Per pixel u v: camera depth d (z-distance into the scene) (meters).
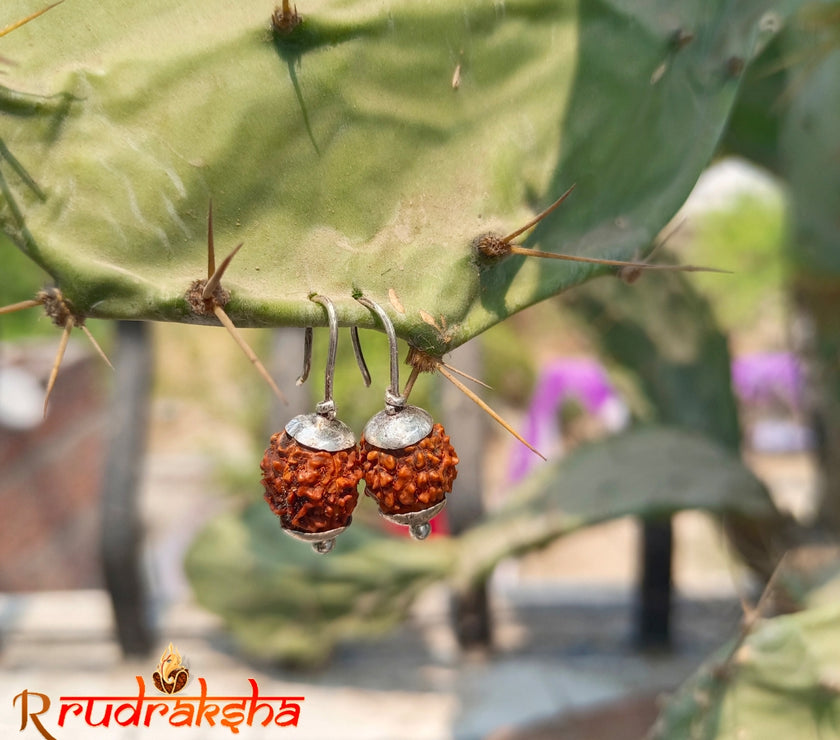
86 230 0.20
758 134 0.39
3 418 0.69
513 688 0.48
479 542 0.42
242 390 0.93
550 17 0.24
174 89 0.21
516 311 0.23
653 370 0.46
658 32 0.25
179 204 0.21
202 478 0.95
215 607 0.49
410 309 0.22
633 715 0.44
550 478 0.42
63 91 0.21
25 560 0.71
